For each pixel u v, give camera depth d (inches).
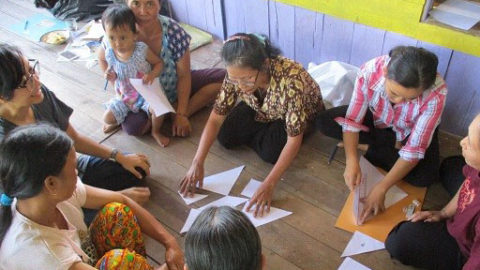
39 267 43.1
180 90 90.8
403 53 55.9
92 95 103.6
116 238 54.3
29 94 53.9
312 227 70.4
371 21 82.7
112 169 74.5
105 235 54.1
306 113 75.3
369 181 74.2
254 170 81.8
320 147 85.2
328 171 80.1
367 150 78.6
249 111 84.4
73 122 96.0
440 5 78.8
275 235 69.7
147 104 86.7
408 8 76.2
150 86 81.4
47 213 44.9
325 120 80.3
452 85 79.9
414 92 56.4
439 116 63.0
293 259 66.2
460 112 82.1
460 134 85.0
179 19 124.2
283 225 71.0
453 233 55.9
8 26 131.6
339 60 94.7
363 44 87.6
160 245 69.2
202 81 96.1
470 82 77.2
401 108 66.8
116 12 75.0
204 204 75.7
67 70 112.0
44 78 109.4
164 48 84.7
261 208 72.0
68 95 103.8
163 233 61.0
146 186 79.7
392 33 81.4
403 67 54.8
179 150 87.5
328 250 67.0
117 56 81.3
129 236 55.3
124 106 88.8
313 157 83.2
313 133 88.3
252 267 34.0
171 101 94.0
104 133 92.8
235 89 72.5
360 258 65.5
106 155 74.6
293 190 76.9
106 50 82.1
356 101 69.6
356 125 70.4
